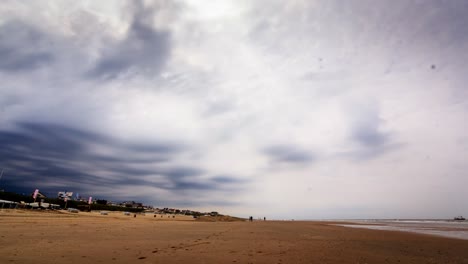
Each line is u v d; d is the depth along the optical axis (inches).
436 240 585.0
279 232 673.6
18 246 289.7
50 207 2454.5
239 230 715.4
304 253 313.0
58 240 355.3
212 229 725.9
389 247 421.1
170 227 755.4
